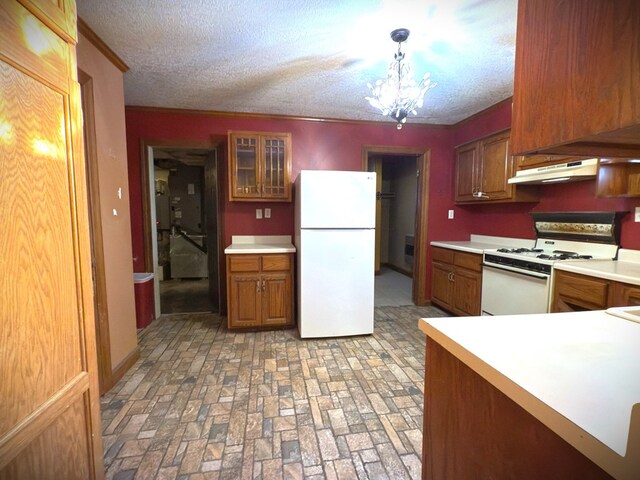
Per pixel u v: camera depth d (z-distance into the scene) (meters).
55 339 0.84
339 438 1.65
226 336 3.02
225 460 1.50
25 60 0.75
